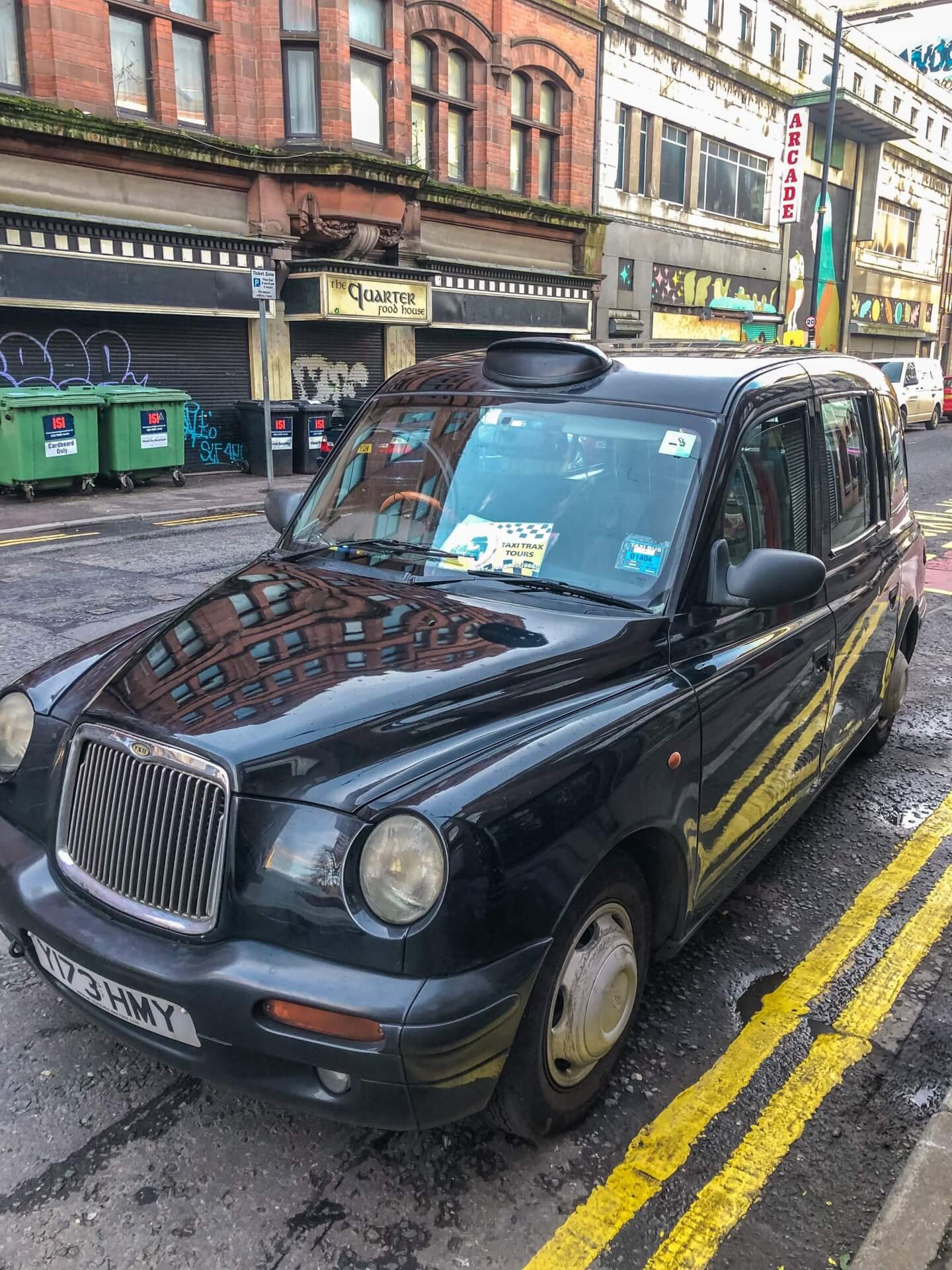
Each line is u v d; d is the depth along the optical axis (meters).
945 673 6.54
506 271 21.81
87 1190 2.29
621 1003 2.48
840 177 37.44
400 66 18.27
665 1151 2.45
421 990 1.92
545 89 22.89
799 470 3.40
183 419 14.93
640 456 2.94
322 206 17.11
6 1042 2.78
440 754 2.17
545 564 2.88
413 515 3.18
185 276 15.68
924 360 28.08
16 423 12.66
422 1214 2.24
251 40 16.42
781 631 3.20
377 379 20.14
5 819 2.58
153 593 7.97
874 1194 2.34
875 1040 2.91
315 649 2.52
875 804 4.53
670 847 2.62
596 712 2.42
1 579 8.52
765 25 30.17
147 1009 2.13
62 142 13.91
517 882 2.03
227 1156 2.39
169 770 2.17
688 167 28.03
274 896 2.03
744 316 31.75
